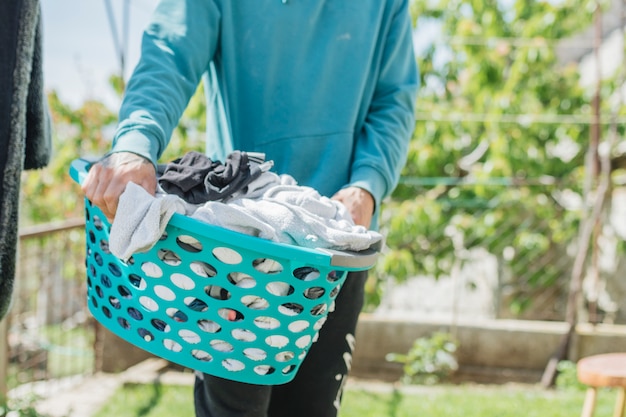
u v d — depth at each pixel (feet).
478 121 17.30
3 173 4.28
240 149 5.02
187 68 4.72
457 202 15.75
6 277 4.51
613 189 16.14
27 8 4.30
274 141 4.95
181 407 10.21
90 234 4.13
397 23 5.44
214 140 5.29
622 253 16.51
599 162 16.47
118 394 10.93
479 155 17.97
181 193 4.03
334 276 3.95
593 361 7.50
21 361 11.29
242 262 3.59
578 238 16.03
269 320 3.82
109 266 3.96
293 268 3.61
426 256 16.10
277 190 4.20
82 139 17.95
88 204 4.08
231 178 4.10
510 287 16.94
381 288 15.83
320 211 4.15
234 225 3.73
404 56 5.55
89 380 12.06
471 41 17.31
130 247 3.53
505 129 16.87
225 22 4.91
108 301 4.06
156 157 4.21
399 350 13.66
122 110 4.37
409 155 16.97
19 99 4.31
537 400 10.89
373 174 4.96
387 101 5.48
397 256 15.40
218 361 3.88
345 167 5.05
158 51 4.66
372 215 4.93
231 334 3.80
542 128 17.21
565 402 10.73
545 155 16.87
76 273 13.98
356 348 13.70
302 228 3.84
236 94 5.00
